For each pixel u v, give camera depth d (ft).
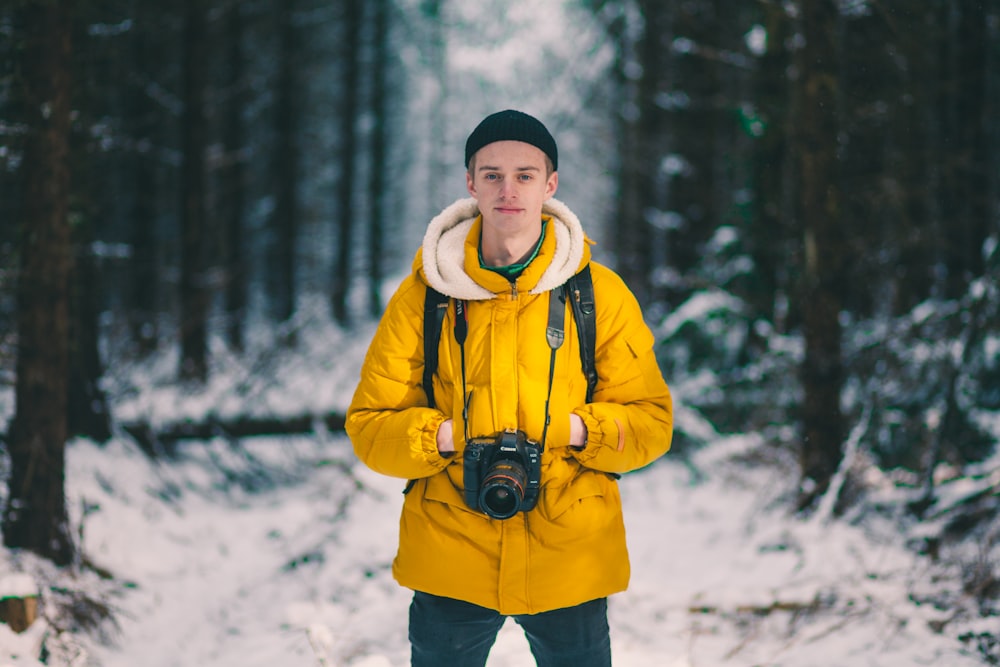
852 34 23.45
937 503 16.79
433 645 7.50
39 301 14.65
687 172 36.40
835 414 18.75
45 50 14.82
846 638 12.65
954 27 27.58
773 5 20.01
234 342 43.47
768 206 26.40
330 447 27.02
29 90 14.87
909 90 25.49
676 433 25.93
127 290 41.14
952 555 14.62
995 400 20.42
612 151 53.11
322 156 64.85
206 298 35.86
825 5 19.24
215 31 43.19
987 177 25.77
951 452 18.80
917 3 24.17
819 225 19.17
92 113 25.08
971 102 26.68
